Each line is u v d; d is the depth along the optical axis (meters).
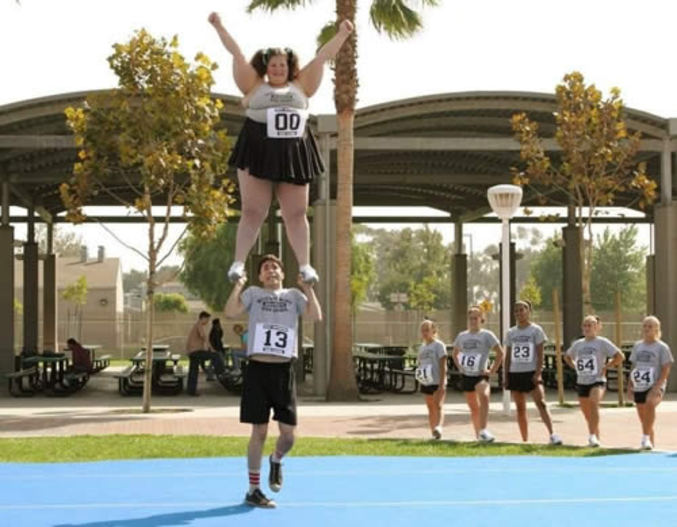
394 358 28.53
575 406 22.86
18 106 24.97
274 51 7.27
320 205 26.52
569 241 36.88
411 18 24.95
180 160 20.92
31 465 11.28
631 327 53.91
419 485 9.57
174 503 8.58
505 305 20.80
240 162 7.22
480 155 30.33
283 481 9.83
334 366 25.03
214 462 11.55
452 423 19.11
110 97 21.11
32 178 31.77
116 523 7.68
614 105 24.47
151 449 14.12
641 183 25.11
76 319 60.53
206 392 27.48
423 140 26.33
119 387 27.02
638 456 12.44
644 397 14.46
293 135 7.21
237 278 7.35
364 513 8.05
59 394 26.70
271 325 8.56
